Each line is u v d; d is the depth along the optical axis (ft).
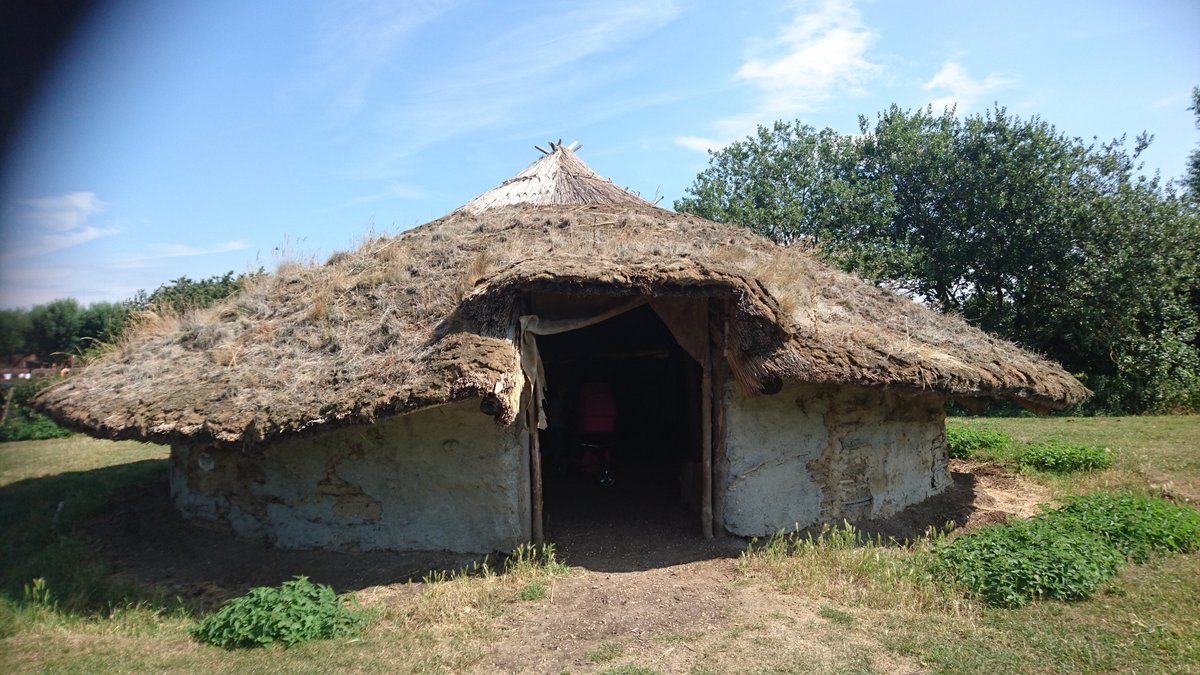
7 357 56.39
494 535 22.11
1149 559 20.33
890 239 83.30
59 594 20.53
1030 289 75.72
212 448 24.76
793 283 25.08
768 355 21.31
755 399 23.29
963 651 15.21
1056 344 75.77
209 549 23.89
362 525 22.91
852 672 14.52
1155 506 23.44
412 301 24.58
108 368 26.76
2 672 15.56
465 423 22.09
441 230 30.81
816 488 24.13
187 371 23.97
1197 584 18.39
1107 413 66.69
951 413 73.77
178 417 20.68
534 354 21.88
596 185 38.68
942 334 27.45
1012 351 29.71
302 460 23.29
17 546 25.99
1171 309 69.31
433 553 22.39
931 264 79.41
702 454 24.21
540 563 21.70
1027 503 28.81
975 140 76.64
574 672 14.96
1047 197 71.20
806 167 91.71
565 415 34.30
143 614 19.03
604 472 30.19
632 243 24.56
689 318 23.45
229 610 17.72
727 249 26.37
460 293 22.84
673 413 39.68
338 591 20.31
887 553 21.45
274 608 17.40
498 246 26.45
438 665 15.42
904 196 85.30
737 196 92.89
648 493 30.17
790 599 18.60
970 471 35.32
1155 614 16.75
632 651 15.87
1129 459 35.35
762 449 23.43
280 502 23.72
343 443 22.82
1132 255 67.97
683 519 25.90
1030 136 74.18
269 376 22.03
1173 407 66.44
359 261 29.78
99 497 31.53
